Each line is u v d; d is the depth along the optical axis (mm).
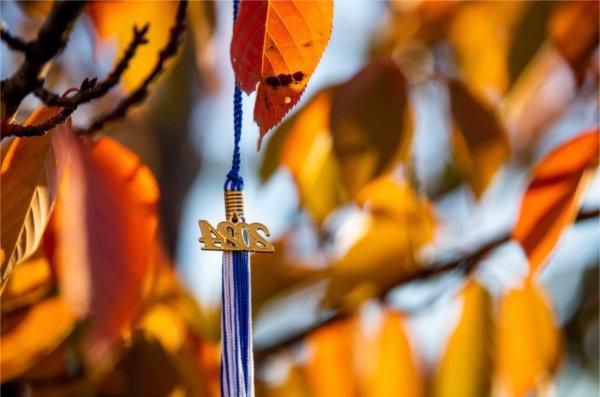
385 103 1326
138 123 1592
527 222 1281
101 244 1231
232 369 1186
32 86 1217
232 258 1192
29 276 1298
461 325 1418
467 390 1411
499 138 1363
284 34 1110
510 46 1451
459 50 1512
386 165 1322
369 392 1446
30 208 1189
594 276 2002
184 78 1600
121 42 1354
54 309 1307
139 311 1265
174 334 1347
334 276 1427
